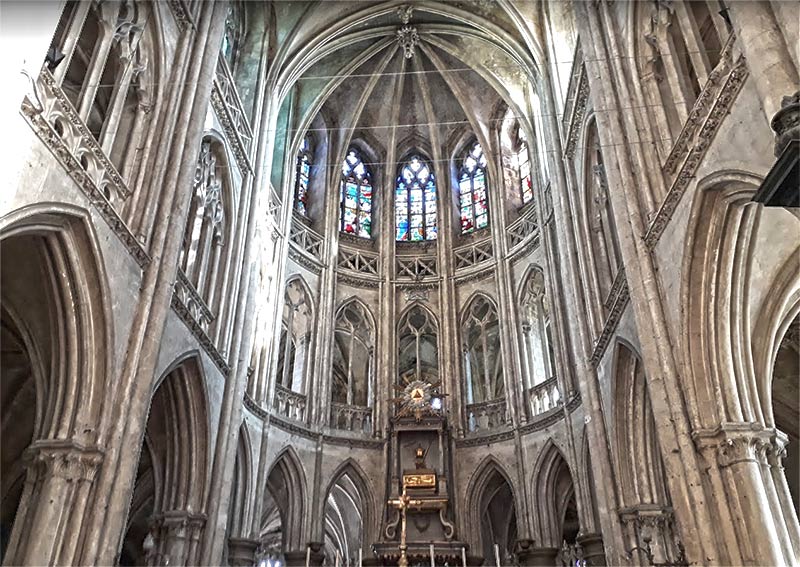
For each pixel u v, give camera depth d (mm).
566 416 21281
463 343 27266
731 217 10812
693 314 11438
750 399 11055
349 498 28953
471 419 25562
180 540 15320
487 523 27266
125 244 12320
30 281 11797
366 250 29625
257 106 21953
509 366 25031
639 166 13680
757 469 10398
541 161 25438
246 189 20250
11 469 16000
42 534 10047
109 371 11508
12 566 9938
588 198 18688
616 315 15422
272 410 22891
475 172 31219
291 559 21953
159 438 16516
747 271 11258
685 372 11406
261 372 22859
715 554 10258
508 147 29953
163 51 14891
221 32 17359
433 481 22562
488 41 26375
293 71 24656
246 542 20281
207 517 16062
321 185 30156
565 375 21766
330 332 26422
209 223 18000
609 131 14688
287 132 27812
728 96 10008
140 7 14156
